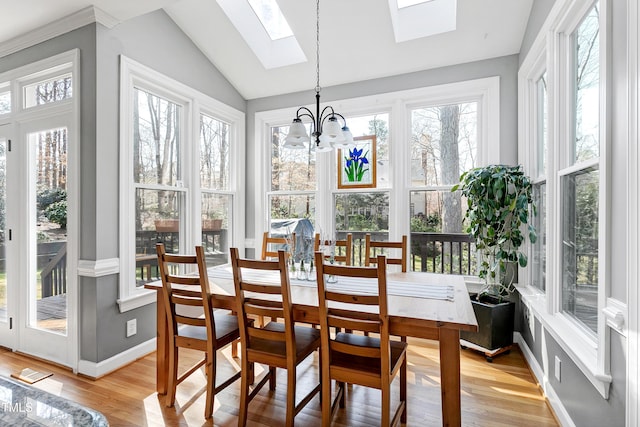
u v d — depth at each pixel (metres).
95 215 2.37
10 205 2.78
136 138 2.77
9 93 2.85
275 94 3.95
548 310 2.07
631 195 1.19
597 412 1.47
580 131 1.82
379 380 1.57
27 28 2.52
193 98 3.27
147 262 2.84
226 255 3.85
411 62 3.23
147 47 2.78
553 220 2.04
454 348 1.53
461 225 3.23
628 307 1.21
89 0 2.23
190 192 3.26
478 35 2.86
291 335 1.71
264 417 1.92
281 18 3.43
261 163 4.02
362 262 3.59
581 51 1.81
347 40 3.10
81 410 0.57
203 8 2.96
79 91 2.42
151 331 2.83
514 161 2.96
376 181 3.56
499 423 1.88
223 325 2.18
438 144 3.33
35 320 2.70
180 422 1.87
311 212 3.85
